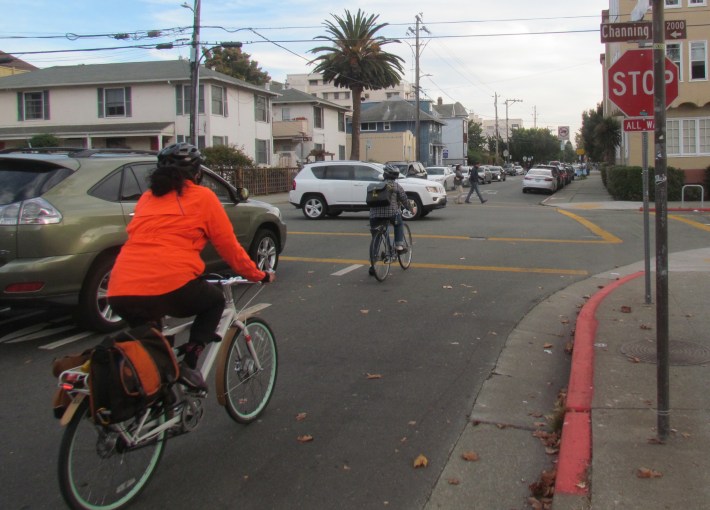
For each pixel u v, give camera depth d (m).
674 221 19.03
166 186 3.84
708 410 4.56
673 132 29.47
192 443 4.45
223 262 8.64
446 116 101.31
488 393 5.40
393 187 9.75
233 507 3.66
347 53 42.50
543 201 30.06
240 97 39.75
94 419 3.28
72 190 6.73
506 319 7.75
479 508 3.63
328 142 52.72
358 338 6.93
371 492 3.81
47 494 3.80
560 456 3.97
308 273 10.58
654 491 3.50
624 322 6.96
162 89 37.06
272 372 5.04
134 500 3.69
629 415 4.50
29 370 5.95
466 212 22.55
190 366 3.97
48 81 38.09
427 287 9.52
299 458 4.23
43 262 6.34
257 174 34.69
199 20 27.02
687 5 28.47
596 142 48.34
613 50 35.44
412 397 5.30
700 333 6.47
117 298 3.73
